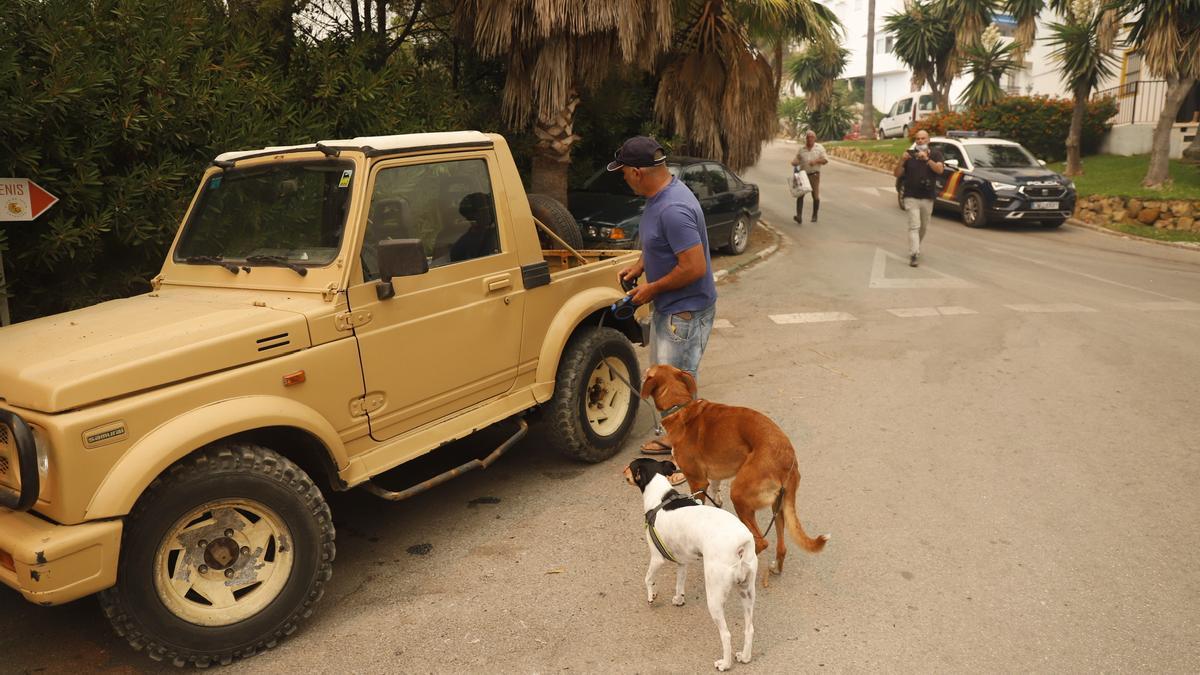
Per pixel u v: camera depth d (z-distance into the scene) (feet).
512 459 18.42
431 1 35.83
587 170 45.19
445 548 14.40
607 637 11.65
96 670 11.10
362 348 12.59
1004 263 44.27
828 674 10.72
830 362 25.66
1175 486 16.43
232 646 11.02
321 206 12.89
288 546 11.49
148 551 10.22
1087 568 13.34
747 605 10.80
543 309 16.11
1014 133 84.69
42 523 9.84
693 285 15.99
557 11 29.96
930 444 18.85
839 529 14.84
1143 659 10.96
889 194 74.33
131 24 20.07
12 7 18.12
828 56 52.24
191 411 10.59
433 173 13.91
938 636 11.55
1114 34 64.69
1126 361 25.48
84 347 10.72
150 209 20.31
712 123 47.21
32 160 17.87
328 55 27.73
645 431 20.16
